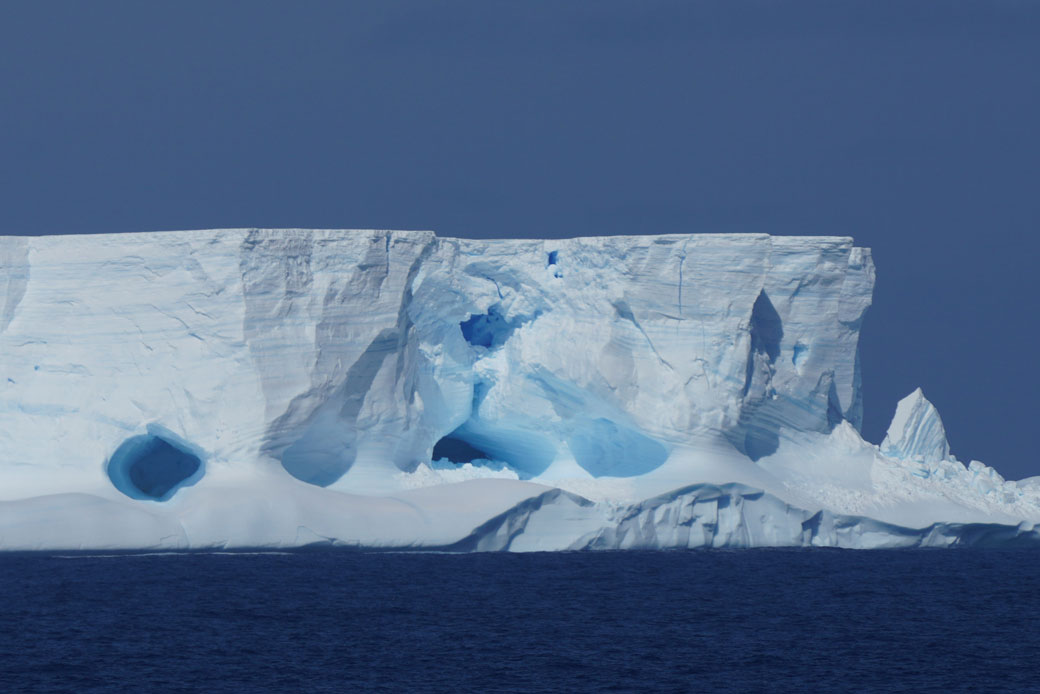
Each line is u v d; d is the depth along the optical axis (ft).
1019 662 648.79
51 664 622.95
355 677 609.42
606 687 600.80
